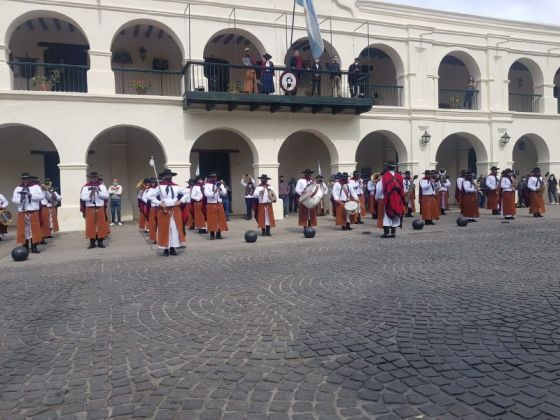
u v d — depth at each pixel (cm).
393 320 513
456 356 407
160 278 790
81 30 1591
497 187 1842
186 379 384
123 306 616
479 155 2236
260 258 960
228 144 2091
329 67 1894
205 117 1736
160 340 480
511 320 499
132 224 1786
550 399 326
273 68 1712
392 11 2056
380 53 2220
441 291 634
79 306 625
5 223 1253
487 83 2211
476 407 319
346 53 1938
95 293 696
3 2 1498
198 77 1711
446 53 2131
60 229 1564
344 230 1433
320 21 1895
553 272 730
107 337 496
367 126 1978
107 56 1620
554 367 378
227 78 2016
